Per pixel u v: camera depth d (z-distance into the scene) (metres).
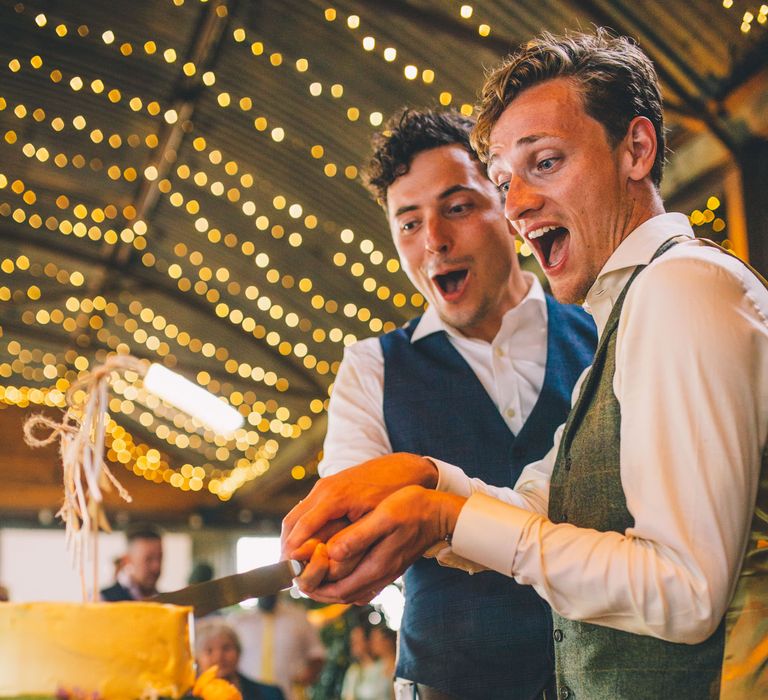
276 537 13.16
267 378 9.73
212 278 8.42
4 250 8.78
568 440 1.26
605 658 1.15
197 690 0.94
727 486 0.99
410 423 1.76
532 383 1.77
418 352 1.84
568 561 1.05
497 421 1.74
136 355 10.48
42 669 0.89
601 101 1.24
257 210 7.18
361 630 5.92
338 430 1.79
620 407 1.17
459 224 1.74
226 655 4.29
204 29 5.66
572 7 3.99
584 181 1.22
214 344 9.66
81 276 9.12
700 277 1.06
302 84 5.70
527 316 1.79
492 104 1.30
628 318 1.12
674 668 1.09
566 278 1.27
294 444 10.58
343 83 5.51
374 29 4.94
